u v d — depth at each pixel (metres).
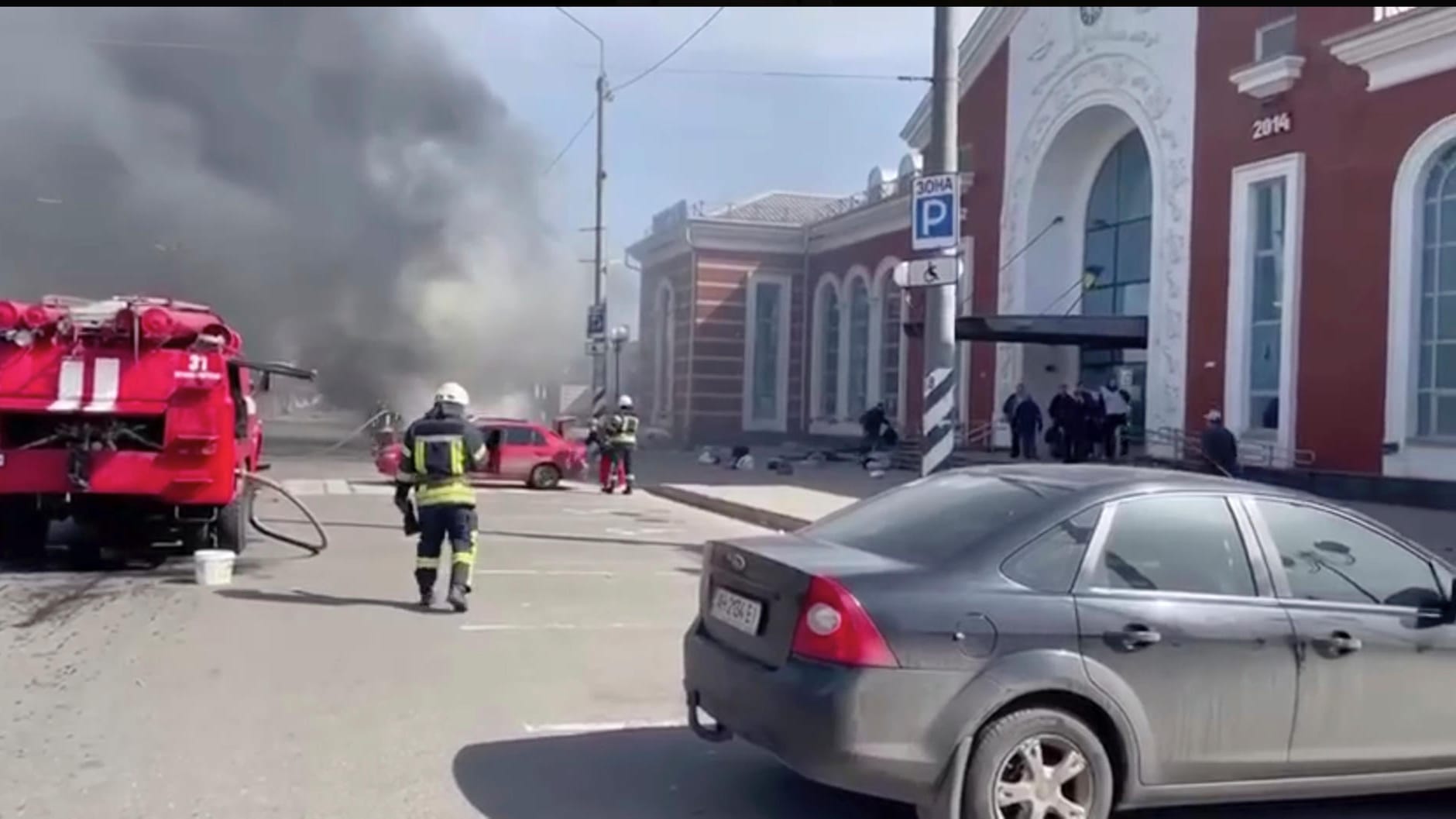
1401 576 5.04
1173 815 5.11
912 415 30.36
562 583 10.87
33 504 10.55
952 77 11.83
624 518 17.25
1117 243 25.31
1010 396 25.28
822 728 4.25
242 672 7.06
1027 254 26.22
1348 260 17.84
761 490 20.64
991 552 4.57
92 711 6.15
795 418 39.03
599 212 28.66
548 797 5.09
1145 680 4.50
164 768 5.27
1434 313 16.81
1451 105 16.23
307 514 12.14
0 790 4.94
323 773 5.29
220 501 10.60
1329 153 18.27
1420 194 16.84
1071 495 4.77
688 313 38.91
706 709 4.96
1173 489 4.85
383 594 9.88
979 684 4.32
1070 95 24.70
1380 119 17.36
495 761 5.55
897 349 33.41
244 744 5.66
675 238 39.34
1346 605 4.86
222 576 10.16
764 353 39.16
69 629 8.14
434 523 9.32
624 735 6.03
